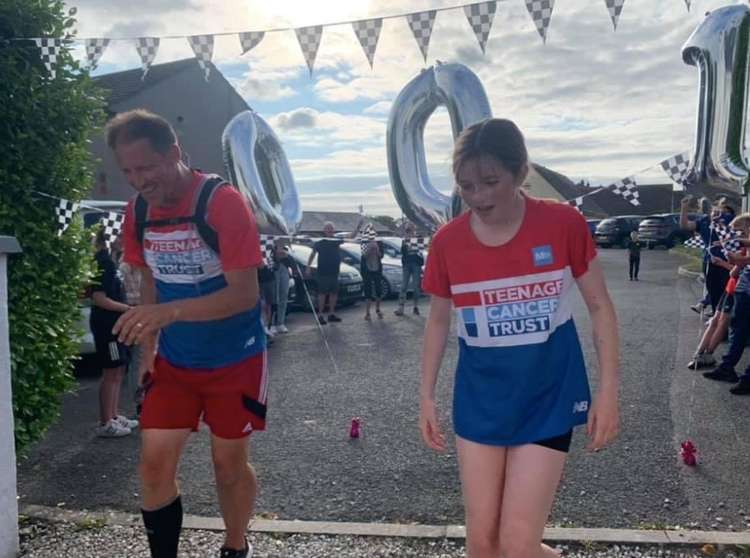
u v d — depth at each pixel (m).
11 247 3.32
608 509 4.05
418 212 4.17
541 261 2.42
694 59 3.96
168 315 2.62
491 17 4.05
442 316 2.65
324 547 3.61
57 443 5.70
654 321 11.84
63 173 4.59
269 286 11.35
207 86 27.47
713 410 6.19
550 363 2.44
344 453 5.25
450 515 4.05
